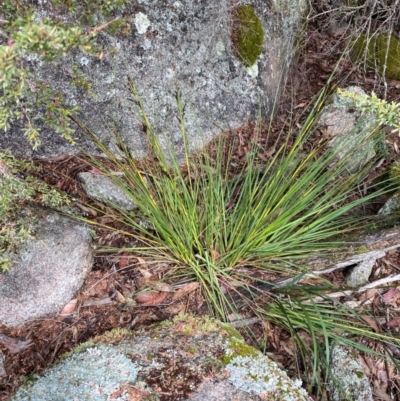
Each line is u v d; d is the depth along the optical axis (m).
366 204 2.52
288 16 2.95
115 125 2.42
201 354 1.77
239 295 2.16
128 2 2.16
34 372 1.87
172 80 2.49
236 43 2.72
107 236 2.26
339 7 3.10
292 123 2.98
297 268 2.19
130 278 2.16
